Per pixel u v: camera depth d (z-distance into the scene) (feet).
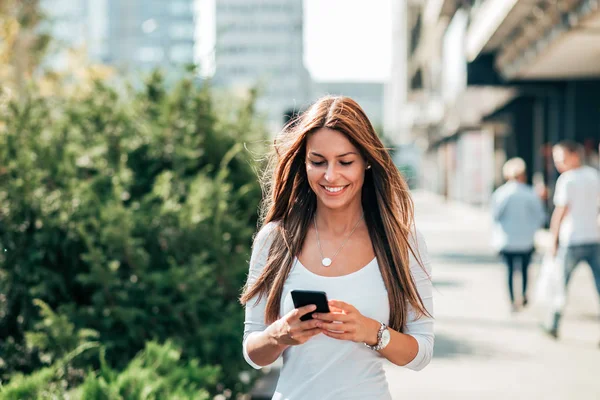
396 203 8.45
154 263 17.63
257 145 22.67
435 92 135.44
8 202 16.35
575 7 46.93
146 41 465.88
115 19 459.73
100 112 20.16
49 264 16.58
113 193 17.57
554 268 27.99
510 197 33.17
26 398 12.11
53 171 17.52
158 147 20.49
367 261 8.39
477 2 75.10
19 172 16.56
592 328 29.73
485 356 25.14
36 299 15.52
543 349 26.13
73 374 14.44
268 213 8.88
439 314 33.12
